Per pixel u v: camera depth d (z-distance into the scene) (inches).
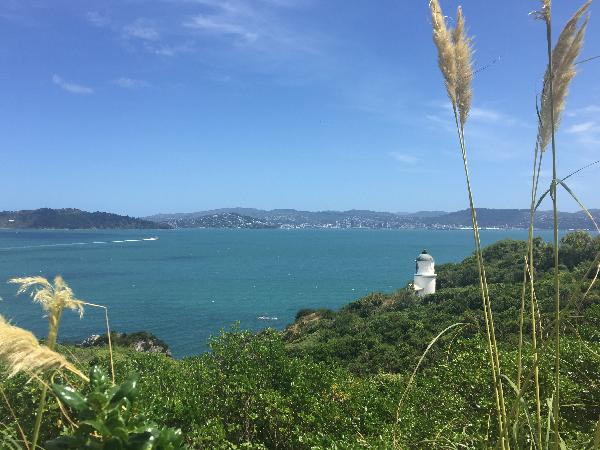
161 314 2329.0
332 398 285.7
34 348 65.8
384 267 4790.8
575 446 142.5
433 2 126.4
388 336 941.2
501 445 109.7
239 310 2506.2
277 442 242.8
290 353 968.9
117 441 69.2
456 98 124.2
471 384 227.3
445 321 920.3
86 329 1792.6
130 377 76.0
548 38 112.8
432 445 176.9
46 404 113.6
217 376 269.3
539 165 116.4
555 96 113.5
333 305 2677.2
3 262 4483.3
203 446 210.1
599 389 191.8
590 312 237.5
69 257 5241.1
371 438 215.8
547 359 152.0
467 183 122.4
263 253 6432.1
